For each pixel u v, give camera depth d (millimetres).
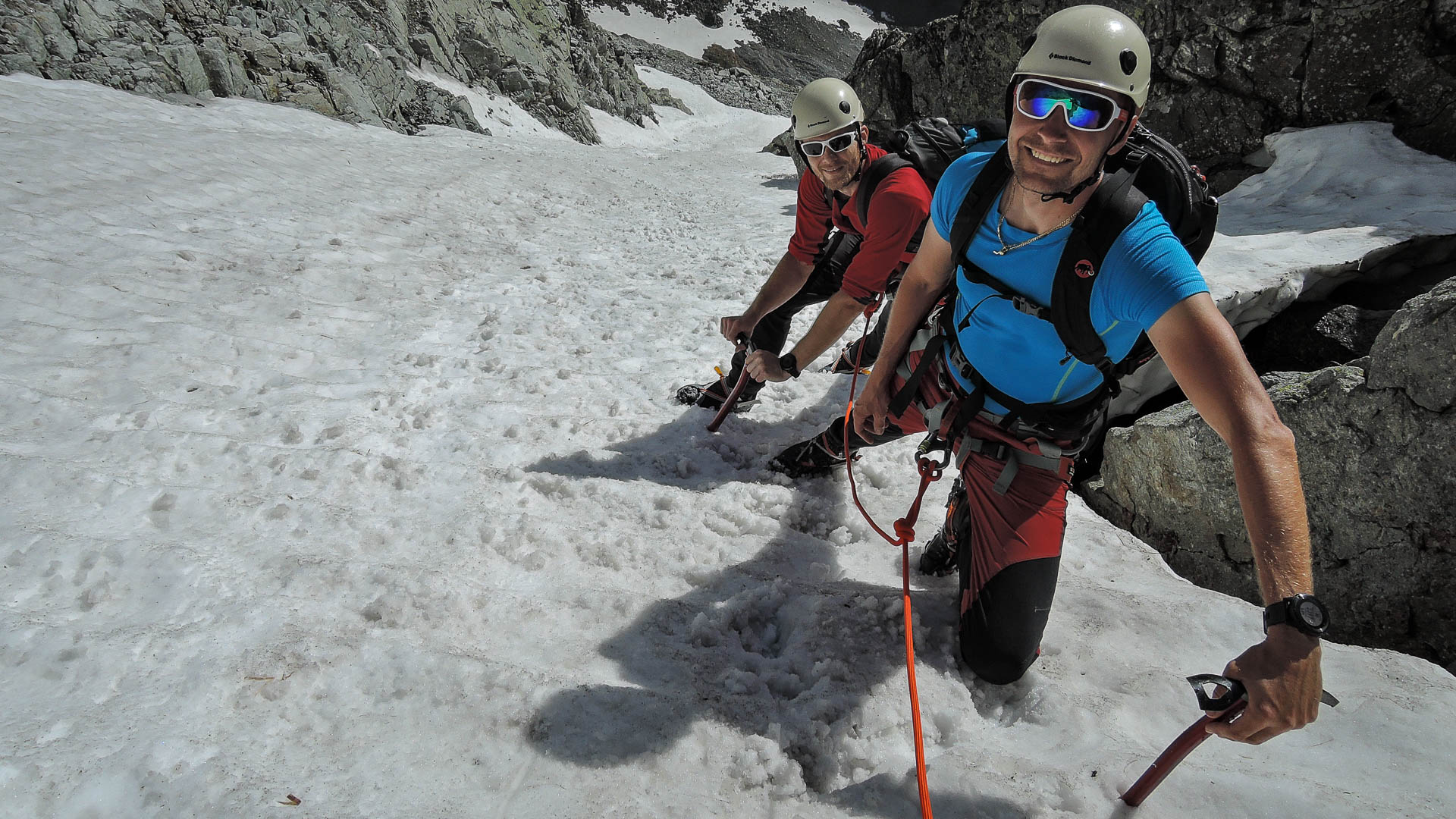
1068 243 1881
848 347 4305
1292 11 6922
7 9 11094
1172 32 7668
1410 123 6562
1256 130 7359
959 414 2422
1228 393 1630
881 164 2986
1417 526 2951
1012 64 10266
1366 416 3049
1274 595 1441
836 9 134750
